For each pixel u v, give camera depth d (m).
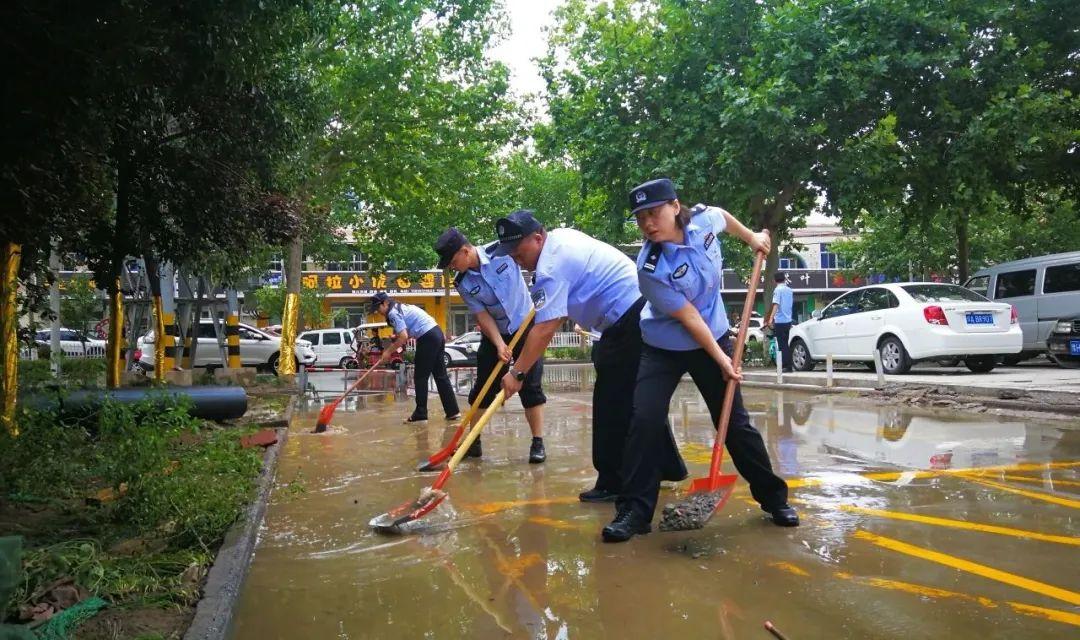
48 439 4.75
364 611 2.53
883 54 12.20
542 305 3.79
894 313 10.90
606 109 14.68
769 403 8.56
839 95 12.38
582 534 3.37
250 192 7.19
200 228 7.31
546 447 5.93
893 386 8.62
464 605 2.56
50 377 8.16
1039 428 6.05
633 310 3.92
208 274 10.27
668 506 3.26
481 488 4.41
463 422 5.10
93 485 4.24
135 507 3.58
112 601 2.55
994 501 3.71
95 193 6.58
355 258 36.59
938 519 3.39
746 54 13.99
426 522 3.65
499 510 3.87
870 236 26.16
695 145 13.50
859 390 8.95
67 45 3.28
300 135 7.37
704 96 13.66
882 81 12.56
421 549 3.22
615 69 14.36
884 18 12.30
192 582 2.77
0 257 4.94
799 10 12.36
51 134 3.98
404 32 13.86
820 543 3.08
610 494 4.05
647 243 3.28
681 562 2.91
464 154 15.36
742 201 13.91
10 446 4.45
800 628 2.26
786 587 2.60
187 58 4.19
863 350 11.48
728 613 2.39
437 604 2.57
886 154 12.57
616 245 22.09
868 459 4.89
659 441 3.37
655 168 13.57
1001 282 13.74
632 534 3.27
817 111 12.67
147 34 3.72
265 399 10.98
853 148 12.37
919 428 6.20
